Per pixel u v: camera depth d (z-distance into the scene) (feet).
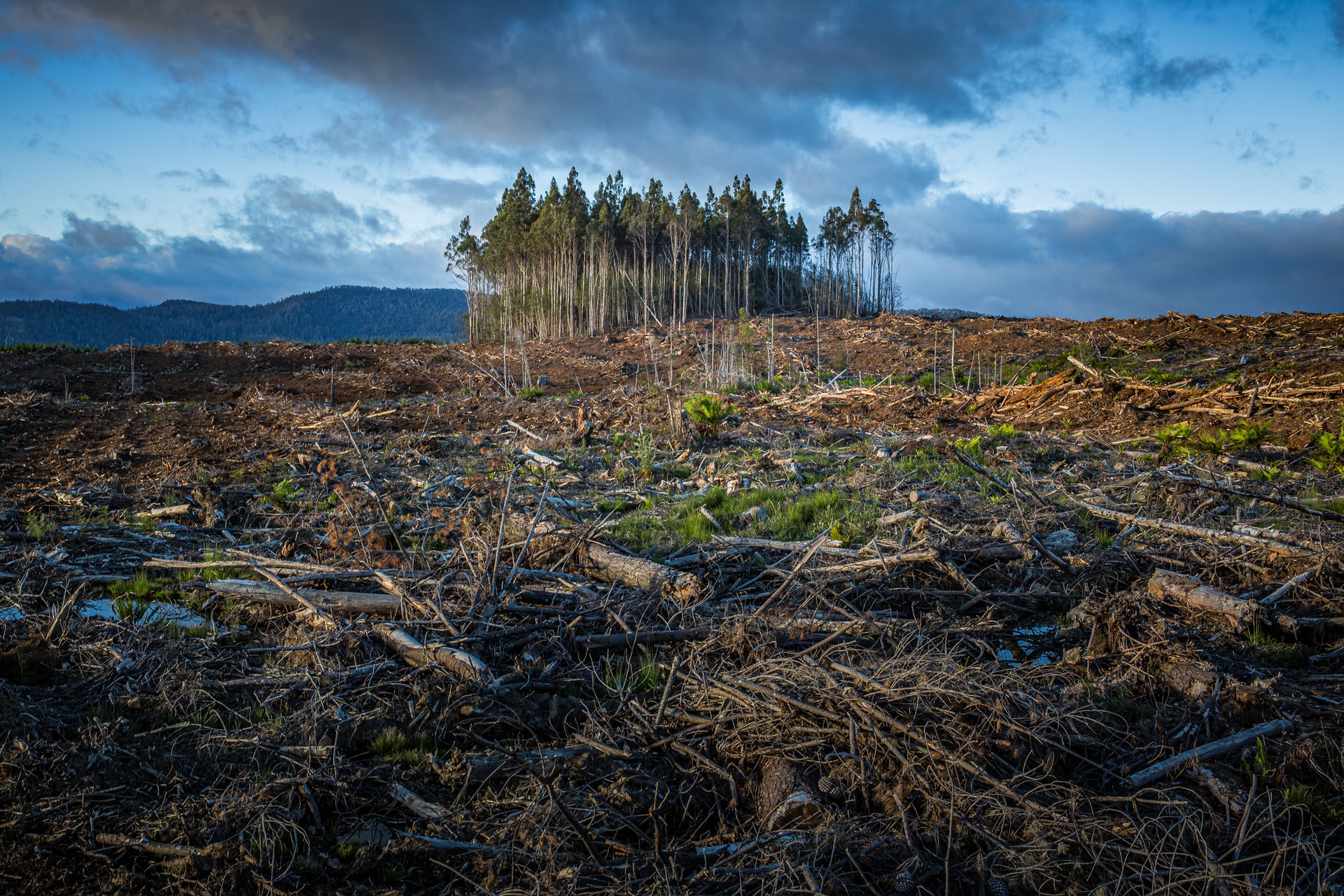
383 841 10.34
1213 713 12.51
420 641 15.21
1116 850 9.28
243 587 17.40
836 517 25.21
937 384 64.69
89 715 13.00
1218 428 40.73
